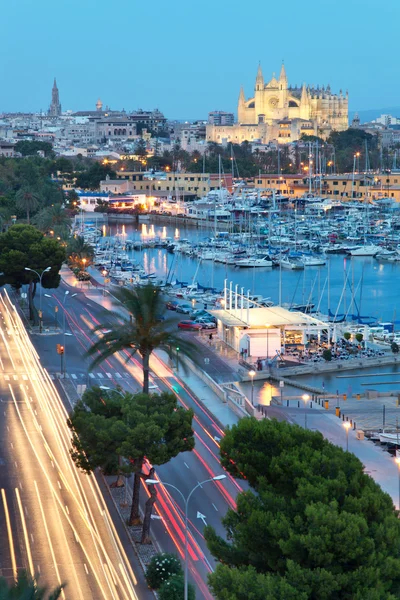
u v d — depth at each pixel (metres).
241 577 74.69
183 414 113.00
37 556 102.94
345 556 75.94
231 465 94.19
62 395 168.00
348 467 87.56
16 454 135.50
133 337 124.31
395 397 171.75
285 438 92.88
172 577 93.25
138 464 109.94
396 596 74.50
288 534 78.44
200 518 113.50
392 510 82.81
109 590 95.62
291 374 191.62
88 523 112.25
